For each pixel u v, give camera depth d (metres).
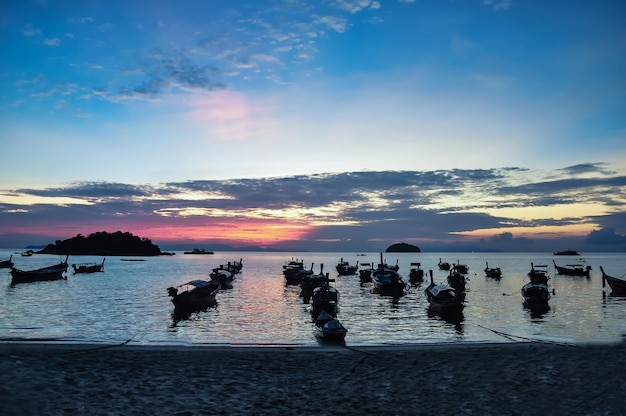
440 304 37.44
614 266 142.38
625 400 12.59
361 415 11.31
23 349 18.31
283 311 40.75
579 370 15.86
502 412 11.64
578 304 45.50
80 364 15.88
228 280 68.69
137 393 12.62
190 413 11.12
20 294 54.44
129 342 25.06
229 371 15.53
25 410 10.63
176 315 37.75
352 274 98.50
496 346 20.58
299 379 14.66
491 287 68.31
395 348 20.12
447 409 11.84
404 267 146.62
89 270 100.50
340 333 24.73
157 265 147.38
